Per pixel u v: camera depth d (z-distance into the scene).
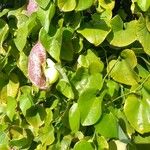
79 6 0.39
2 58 0.46
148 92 0.40
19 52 0.45
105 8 0.41
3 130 0.46
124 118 0.41
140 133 0.40
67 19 0.41
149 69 0.41
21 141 0.46
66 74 0.42
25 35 0.42
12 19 0.46
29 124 0.46
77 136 0.41
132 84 0.40
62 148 0.42
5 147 0.47
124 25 0.41
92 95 0.40
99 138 0.40
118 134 0.40
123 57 0.41
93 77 0.41
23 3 0.47
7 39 0.45
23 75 0.46
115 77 0.41
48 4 0.40
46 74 0.42
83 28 0.41
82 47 0.41
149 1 0.38
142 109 0.40
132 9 0.39
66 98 0.43
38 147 0.45
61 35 0.39
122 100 0.41
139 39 0.39
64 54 0.42
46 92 0.44
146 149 0.41
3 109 0.47
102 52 0.42
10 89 0.46
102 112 0.40
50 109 0.43
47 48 0.40
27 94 0.44
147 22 0.39
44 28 0.40
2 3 0.49
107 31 0.40
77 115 0.40
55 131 0.43
